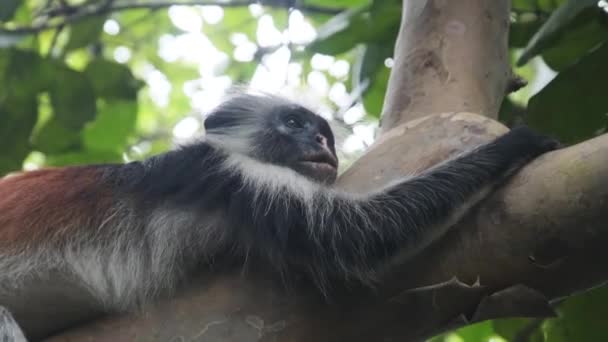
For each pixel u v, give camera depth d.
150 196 6.00
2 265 5.69
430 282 4.91
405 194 5.35
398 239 5.23
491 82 6.73
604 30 7.41
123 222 5.90
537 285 4.68
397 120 6.50
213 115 7.63
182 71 17.50
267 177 5.92
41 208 5.93
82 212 5.91
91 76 10.62
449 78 6.55
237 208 5.75
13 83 9.95
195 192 5.92
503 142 5.14
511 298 4.58
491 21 6.89
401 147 5.93
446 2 6.89
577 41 7.50
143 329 5.16
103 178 6.14
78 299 5.62
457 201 5.08
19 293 5.62
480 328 7.65
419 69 6.65
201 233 5.73
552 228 4.53
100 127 10.98
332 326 5.00
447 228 5.04
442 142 5.77
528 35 8.02
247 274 5.21
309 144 7.06
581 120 6.60
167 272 5.52
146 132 17.08
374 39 8.35
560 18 6.61
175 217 5.84
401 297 4.88
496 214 4.74
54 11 11.62
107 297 5.58
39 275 5.66
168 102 18.00
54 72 10.00
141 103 17.55
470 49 6.71
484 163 5.08
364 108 9.18
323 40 8.40
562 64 7.59
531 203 4.61
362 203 5.57
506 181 4.91
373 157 6.04
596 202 4.40
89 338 5.26
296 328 5.00
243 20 16.70
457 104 6.39
